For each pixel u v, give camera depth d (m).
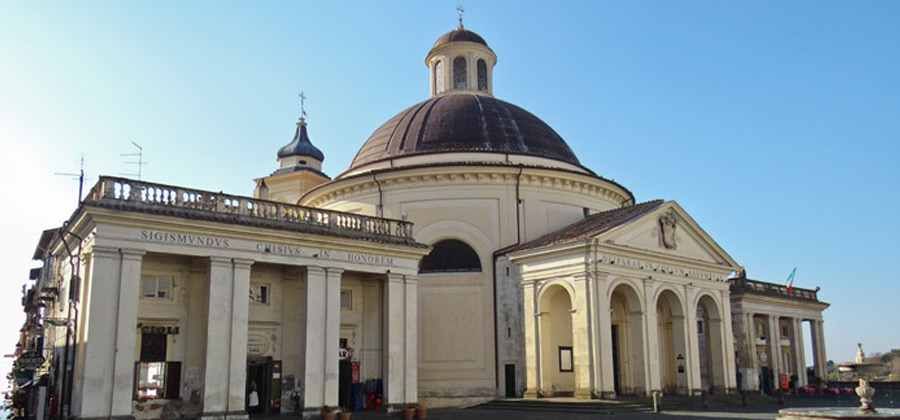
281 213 25.53
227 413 22.89
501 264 33.97
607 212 35.94
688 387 33.25
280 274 26.53
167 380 23.38
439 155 36.81
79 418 20.38
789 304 48.66
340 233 26.53
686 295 34.19
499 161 36.44
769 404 34.62
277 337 26.11
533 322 31.91
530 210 35.75
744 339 44.38
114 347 21.11
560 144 40.28
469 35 43.81
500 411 29.39
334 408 25.27
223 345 23.19
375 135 41.25
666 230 33.72
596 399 29.00
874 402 37.59
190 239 23.03
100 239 21.36
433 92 44.19
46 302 30.66
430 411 30.00
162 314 23.58
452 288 34.56
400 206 35.97
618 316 33.34
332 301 26.03
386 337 27.84
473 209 35.44
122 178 22.11
